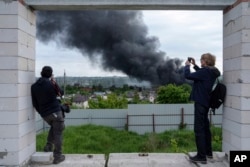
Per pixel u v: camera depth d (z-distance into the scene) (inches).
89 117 1003.3
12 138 185.8
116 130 944.9
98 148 737.0
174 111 980.6
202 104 204.4
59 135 211.3
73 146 721.6
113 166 203.3
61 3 201.2
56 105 209.3
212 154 219.8
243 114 189.2
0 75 184.9
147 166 203.8
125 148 754.8
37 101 209.9
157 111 982.4
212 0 205.0
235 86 198.7
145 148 748.6
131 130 972.6
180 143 727.7
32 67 213.6
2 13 184.2
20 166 188.4
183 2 203.2
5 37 184.7
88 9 214.4
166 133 852.6
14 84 185.0
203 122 206.5
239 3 192.2
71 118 1002.7
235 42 198.7
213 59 210.4
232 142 204.5
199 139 206.4
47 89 203.6
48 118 207.8
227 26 212.4
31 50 211.2
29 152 208.4
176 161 214.2
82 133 825.5
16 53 184.9
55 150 210.7
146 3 202.4
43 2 201.0
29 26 206.8
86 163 209.6
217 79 211.3
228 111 211.2
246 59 189.0
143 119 981.2
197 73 205.2
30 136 210.2
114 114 1006.4
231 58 205.5
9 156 185.8
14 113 185.3
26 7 199.8
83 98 1536.7
